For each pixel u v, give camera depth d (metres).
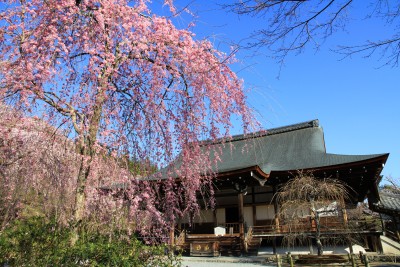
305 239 13.07
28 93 4.30
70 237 4.64
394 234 14.86
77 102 4.48
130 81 5.19
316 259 10.05
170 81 5.43
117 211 5.70
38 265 4.24
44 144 5.40
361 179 15.10
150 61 5.34
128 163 5.14
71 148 5.25
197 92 5.32
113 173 5.22
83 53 4.82
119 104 5.07
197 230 16.38
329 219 13.17
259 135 5.80
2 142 5.61
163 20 5.31
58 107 4.64
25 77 4.09
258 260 11.50
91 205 5.59
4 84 4.13
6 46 4.42
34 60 4.20
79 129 4.60
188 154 5.56
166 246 5.69
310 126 20.61
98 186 5.48
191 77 5.37
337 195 11.99
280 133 21.09
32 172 5.82
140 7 5.27
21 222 5.27
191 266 10.65
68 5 4.51
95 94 4.53
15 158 5.75
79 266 4.16
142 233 6.16
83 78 4.64
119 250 4.49
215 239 14.17
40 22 4.45
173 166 5.65
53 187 5.56
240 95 5.40
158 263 4.88
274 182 15.71
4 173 6.10
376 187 15.80
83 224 5.23
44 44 4.34
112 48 5.08
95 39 4.86
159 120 5.08
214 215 16.31
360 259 9.35
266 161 18.30
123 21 4.98
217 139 5.69
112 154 4.94
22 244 4.47
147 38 5.27
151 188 5.91
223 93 5.38
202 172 6.30
